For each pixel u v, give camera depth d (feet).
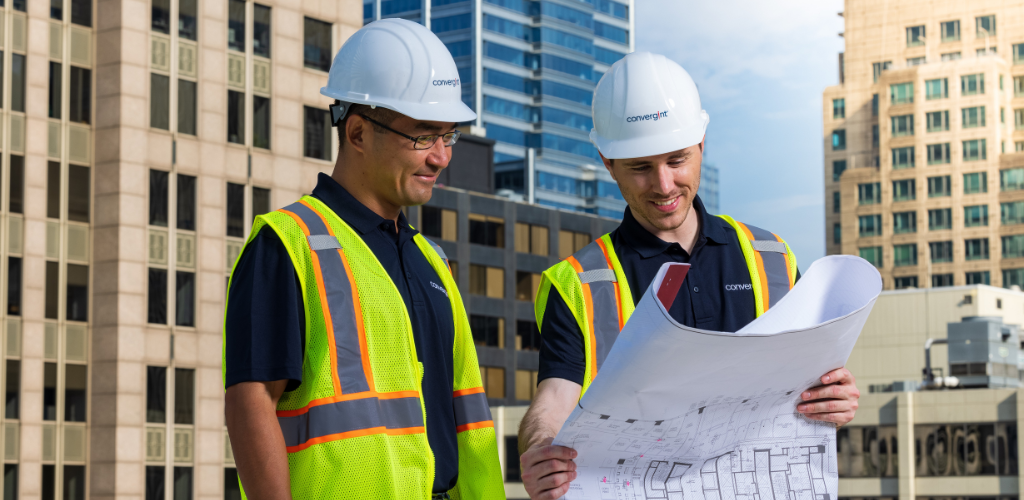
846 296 8.81
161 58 106.32
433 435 9.97
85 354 101.96
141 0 105.29
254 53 113.19
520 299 185.88
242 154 111.04
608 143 10.98
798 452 8.99
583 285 11.00
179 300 105.91
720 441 8.80
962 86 303.48
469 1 348.79
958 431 145.28
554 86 356.18
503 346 182.70
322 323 9.15
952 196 301.02
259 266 9.09
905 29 318.65
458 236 178.60
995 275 295.28
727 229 11.42
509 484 157.48
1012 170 296.92
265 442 8.64
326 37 119.75
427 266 10.52
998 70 301.63
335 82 10.24
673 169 10.79
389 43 10.11
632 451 8.63
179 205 106.73
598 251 11.25
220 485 106.73
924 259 302.04
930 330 206.49
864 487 148.56
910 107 307.58
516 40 354.13
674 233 11.27
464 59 347.36
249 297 8.96
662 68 11.04
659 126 10.78
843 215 310.65
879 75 318.45
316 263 9.27
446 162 10.25
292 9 116.16
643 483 8.82
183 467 104.63
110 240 102.37
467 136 187.52
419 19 352.28
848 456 150.51
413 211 173.27
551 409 10.48
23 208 99.35
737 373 8.18
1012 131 303.89
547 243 190.90
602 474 8.73
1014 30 310.04
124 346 101.65
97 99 104.12
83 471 100.78
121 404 100.99
